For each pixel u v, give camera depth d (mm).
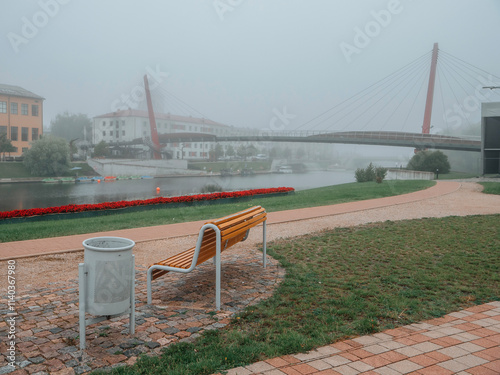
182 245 8062
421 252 6934
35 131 69250
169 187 52250
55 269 6254
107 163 69062
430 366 2994
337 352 3258
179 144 98812
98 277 3414
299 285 5164
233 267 6234
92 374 2926
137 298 4832
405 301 4484
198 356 3207
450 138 54000
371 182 31672
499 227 9273
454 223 9930
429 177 37688
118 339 3619
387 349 3301
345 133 58500
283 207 14523
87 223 11516
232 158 101062
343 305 4387
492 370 2938
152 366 3047
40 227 10742
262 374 2893
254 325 3889
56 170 62062
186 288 5203
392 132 56156
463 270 5773
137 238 8680
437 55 71625
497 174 37594
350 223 10422
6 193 44312
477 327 3787
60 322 4055
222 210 14188
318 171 80312
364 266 6098
